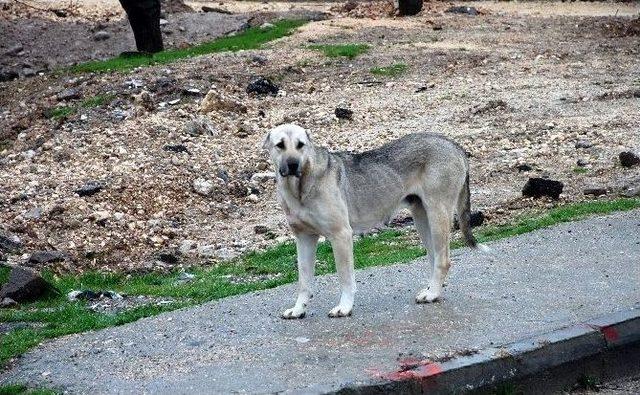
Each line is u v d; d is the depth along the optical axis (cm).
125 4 2878
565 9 3650
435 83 2491
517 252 1223
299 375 852
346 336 946
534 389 891
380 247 1403
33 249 1475
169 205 1689
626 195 1570
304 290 1019
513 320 968
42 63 3028
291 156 937
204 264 1434
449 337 927
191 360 916
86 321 1091
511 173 1781
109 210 1636
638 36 3045
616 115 2127
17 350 991
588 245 1233
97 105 2272
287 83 2497
